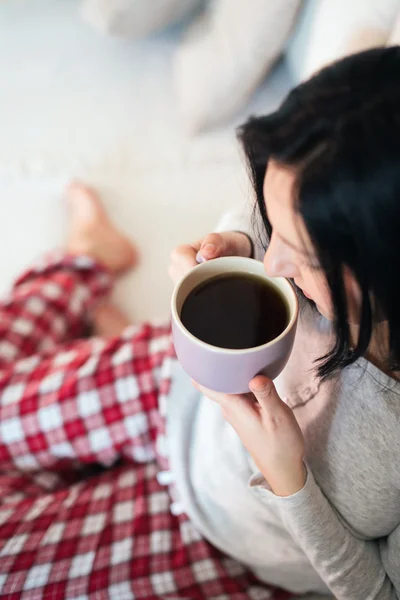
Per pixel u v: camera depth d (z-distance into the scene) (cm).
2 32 157
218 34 124
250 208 62
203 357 44
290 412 52
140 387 84
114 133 136
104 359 87
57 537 74
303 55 118
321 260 39
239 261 50
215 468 70
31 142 135
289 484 54
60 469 93
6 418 87
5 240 123
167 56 149
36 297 103
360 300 41
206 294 49
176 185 129
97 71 147
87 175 130
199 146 132
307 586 73
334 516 57
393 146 34
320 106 39
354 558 57
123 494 82
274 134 40
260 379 45
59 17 160
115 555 72
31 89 144
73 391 85
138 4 133
